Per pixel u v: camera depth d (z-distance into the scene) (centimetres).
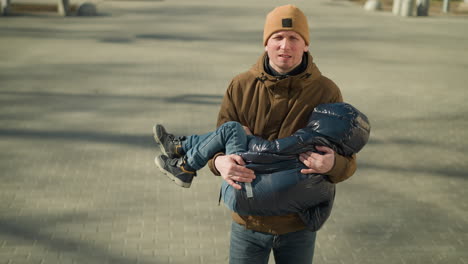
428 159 660
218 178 588
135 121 767
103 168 603
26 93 899
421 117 838
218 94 923
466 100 952
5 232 454
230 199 248
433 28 1884
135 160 629
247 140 253
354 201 540
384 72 1165
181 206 518
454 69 1222
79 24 1684
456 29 1878
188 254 430
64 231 460
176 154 281
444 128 786
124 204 517
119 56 1221
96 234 457
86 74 1045
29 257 416
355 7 2455
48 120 762
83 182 564
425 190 570
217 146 257
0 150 645
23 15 1836
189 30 1622
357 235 471
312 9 2298
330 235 471
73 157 632
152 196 538
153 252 431
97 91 923
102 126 743
